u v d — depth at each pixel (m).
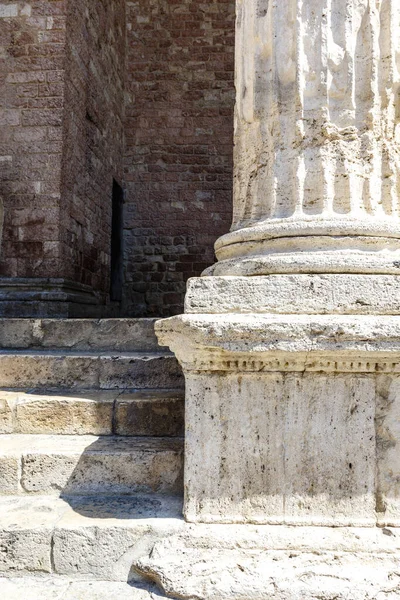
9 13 6.77
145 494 2.52
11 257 6.52
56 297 6.40
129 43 10.66
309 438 2.18
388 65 2.43
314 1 2.44
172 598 2.00
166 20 10.68
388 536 2.09
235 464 2.20
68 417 2.92
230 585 1.97
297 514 2.17
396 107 2.47
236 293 2.22
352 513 2.15
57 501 2.45
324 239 2.32
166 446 2.66
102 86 8.66
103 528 2.18
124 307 10.33
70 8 6.91
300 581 1.97
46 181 6.57
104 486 2.54
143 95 10.59
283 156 2.49
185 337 2.14
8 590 2.06
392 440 2.17
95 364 3.37
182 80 10.61
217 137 10.52
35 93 6.67
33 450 2.61
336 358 2.10
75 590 2.06
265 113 2.58
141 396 3.04
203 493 2.20
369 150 2.40
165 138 10.53
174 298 10.33
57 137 6.61
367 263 2.23
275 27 2.52
